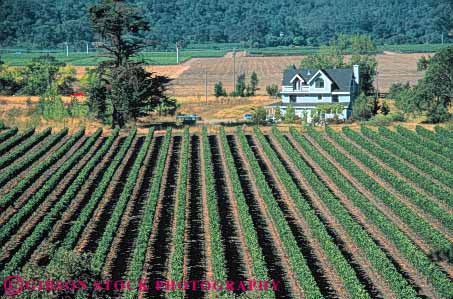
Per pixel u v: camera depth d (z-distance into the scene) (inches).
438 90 5629.9
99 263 2704.2
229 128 5536.4
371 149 4630.9
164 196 3786.9
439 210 3319.4
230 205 3597.4
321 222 3120.1
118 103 5270.7
